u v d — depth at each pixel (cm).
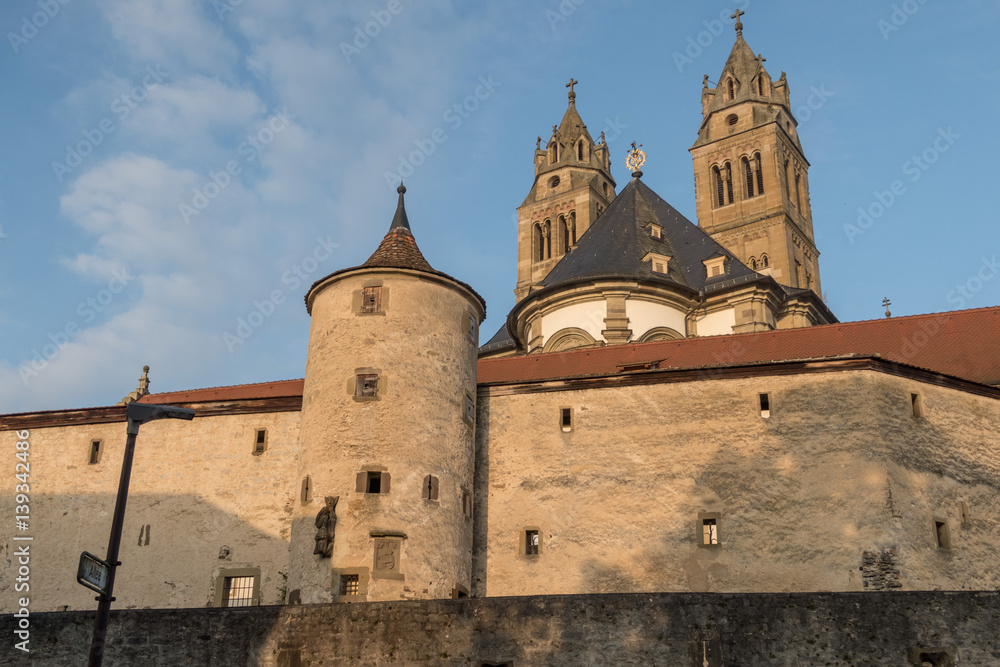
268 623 2442
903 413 3023
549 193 8431
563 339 4953
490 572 3191
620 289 4912
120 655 2478
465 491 3195
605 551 3097
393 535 2931
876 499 2872
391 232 3488
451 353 3275
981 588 2925
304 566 2958
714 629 2216
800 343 3709
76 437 3653
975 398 3203
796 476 2980
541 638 2295
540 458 3275
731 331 4975
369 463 3025
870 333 3684
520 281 8306
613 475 3177
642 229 5675
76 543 3494
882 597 2159
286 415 3459
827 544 2875
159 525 3422
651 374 3250
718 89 8150
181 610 2497
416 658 2334
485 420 3384
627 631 2258
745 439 3077
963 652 2083
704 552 2989
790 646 2162
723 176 7869
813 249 7962
